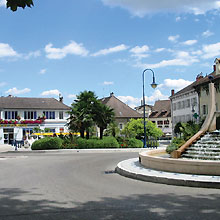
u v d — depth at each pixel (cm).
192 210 644
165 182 984
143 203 714
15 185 986
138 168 1239
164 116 7400
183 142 1498
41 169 1441
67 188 922
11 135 5131
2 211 649
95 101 3250
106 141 3022
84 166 1558
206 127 1498
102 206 687
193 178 954
